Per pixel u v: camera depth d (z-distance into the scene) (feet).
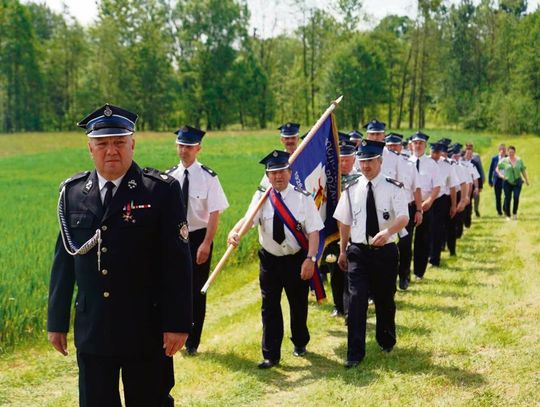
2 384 19.94
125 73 270.67
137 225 12.35
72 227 12.56
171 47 293.02
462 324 23.63
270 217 20.93
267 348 20.90
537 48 258.37
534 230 47.88
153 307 12.66
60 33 278.05
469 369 19.15
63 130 277.64
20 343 23.77
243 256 39.27
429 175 34.17
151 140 204.44
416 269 33.35
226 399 18.13
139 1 277.44
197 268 22.85
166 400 13.93
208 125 290.35
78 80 283.18
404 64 290.35
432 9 269.85
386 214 20.63
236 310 29.68
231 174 101.71
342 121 278.87
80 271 12.57
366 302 20.70
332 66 274.77
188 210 22.95
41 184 93.30
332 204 25.53
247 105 290.15
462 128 286.87
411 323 24.32
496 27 303.07
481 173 60.29
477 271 34.47
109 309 12.40
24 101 268.62
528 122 251.39
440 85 301.02
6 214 54.44
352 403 17.16
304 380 19.60
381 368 19.67
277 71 311.27
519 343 20.95
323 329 25.50
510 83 282.77
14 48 260.62
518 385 17.71
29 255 33.09
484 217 59.41
